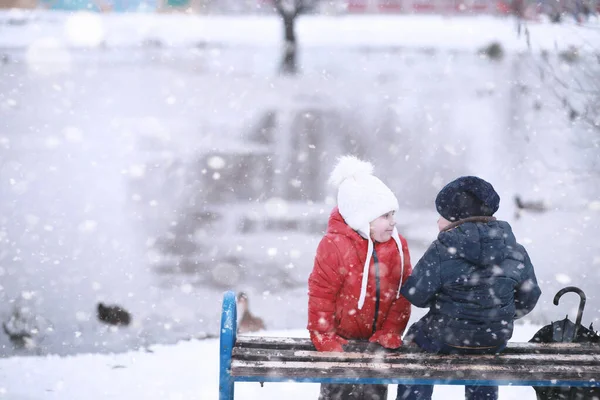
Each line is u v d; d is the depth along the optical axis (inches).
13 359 414.9
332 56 1939.0
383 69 1774.1
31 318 533.0
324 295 260.4
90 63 1825.8
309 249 685.3
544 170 960.3
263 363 252.2
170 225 760.3
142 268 639.8
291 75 1712.6
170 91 1541.6
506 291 253.1
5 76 1635.1
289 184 912.9
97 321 530.0
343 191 260.4
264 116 1328.7
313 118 1306.6
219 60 1888.5
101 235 731.4
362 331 273.9
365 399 280.2
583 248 682.8
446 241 252.1
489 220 257.9
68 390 367.6
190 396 362.0
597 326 514.6
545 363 259.1
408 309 269.6
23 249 690.8
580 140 1067.9
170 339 502.0
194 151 1088.2
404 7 2536.9
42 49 1980.8
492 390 283.6
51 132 1204.5
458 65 1781.5
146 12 2605.8
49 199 861.2
